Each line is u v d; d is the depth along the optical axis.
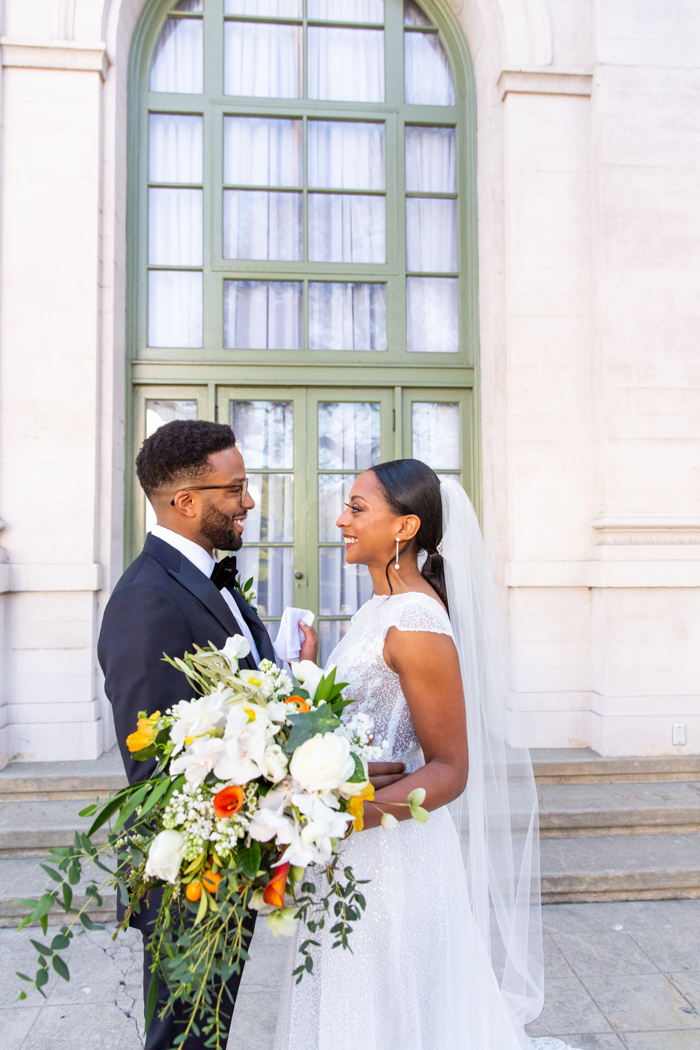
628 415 3.98
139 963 2.53
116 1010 2.26
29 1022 2.19
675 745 3.83
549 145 4.14
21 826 3.09
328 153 4.58
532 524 4.03
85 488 3.75
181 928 1.08
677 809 3.33
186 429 1.62
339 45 4.61
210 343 4.36
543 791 3.57
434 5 4.67
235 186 4.46
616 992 2.33
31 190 3.81
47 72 3.84
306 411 4.44
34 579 3.67
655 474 3.98
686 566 3.86
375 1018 1.28
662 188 4.05
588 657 4.02
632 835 3.32
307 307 4.46
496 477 4.17
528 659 3.99
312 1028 1.38
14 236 3.79
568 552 4.03
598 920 2.79
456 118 4.64
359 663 1.42
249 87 4.53
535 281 4.11
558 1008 2.24
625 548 3.86
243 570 4.41
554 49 4.16
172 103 4.41
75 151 3.84
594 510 4.05
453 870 1.46
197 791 1.05
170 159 4.44
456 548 1.65
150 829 1.13
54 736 3.65
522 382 4.07
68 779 3.40
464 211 4.60
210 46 4.45
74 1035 2.14
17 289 3.78
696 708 3.86
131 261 4.31
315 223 4.55
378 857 1.35
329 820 0.99
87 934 2.71
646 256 4.03
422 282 4.64
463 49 4.61
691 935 2.69
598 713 3.88
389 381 4.47
